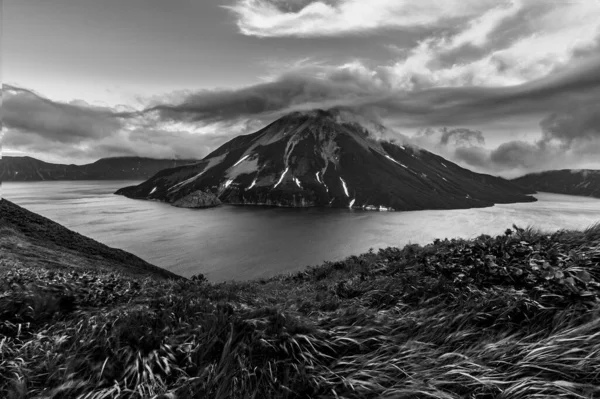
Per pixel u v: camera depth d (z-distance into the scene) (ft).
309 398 13.39
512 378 12.71
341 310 21.24
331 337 17.07
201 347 16.10
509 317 16.49
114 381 14.14
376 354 15.58
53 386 14.23
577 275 17.83
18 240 103.24
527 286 19.26
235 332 16.99
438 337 16.37
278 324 17.74
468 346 15.44
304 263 558.97
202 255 609.42
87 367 15.01
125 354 15.62
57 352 16.26
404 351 15.21
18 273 34.04
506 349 13.88
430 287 22.38
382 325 17.95
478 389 12.52
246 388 13.74
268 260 580.71
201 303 21.75
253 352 15.81
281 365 15.14
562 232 30.07
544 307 16.20
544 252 22.90
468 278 22.11
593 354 12.26
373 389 13.11
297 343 15.83
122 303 24.88
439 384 12.82
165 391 13.78
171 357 15.51
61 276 32.71
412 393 12.51
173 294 25.35
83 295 25.44
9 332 18.58
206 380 14.23
